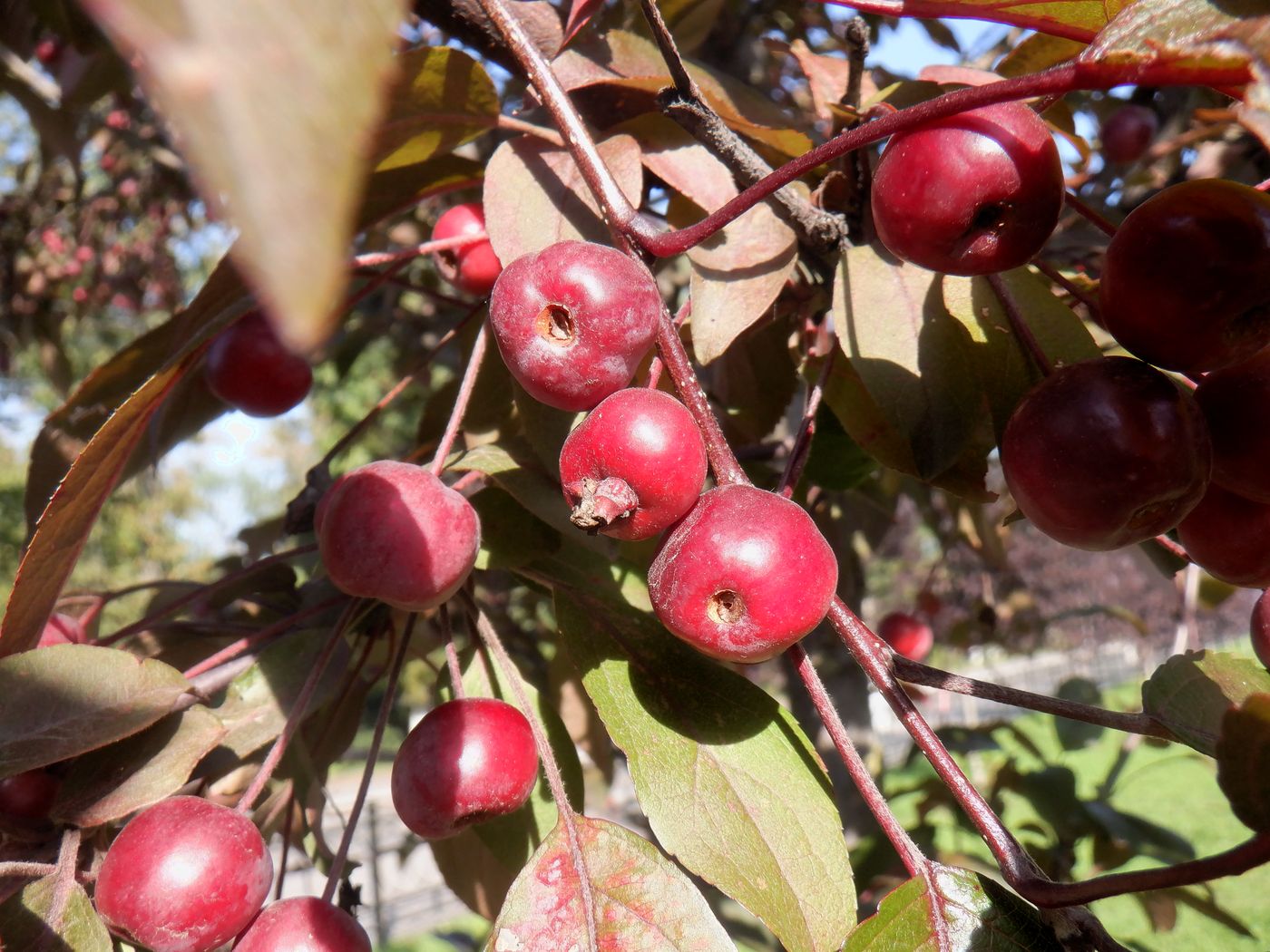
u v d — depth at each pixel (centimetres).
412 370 19
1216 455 11
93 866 13
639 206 15
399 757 13
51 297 58
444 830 13
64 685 13
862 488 28
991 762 44
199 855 12
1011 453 11
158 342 17
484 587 29
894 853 32
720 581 10
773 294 14
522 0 17
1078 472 10
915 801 39
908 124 9
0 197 60
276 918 12
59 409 17
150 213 62
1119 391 10
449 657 15
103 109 48
